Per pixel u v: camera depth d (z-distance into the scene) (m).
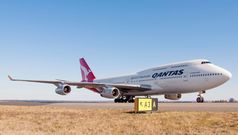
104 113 24.94
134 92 47.78
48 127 19.05
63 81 42.81
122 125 18.89
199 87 39.03
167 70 43.22
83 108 31.88
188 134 15.98
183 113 22.16
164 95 46.53
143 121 19.88
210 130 16.53
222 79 37.19
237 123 17.38
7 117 23.83
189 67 40.31
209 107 29.39
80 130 17.91
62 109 30.25
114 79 55.06
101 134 16.78
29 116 24.11
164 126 18.11
